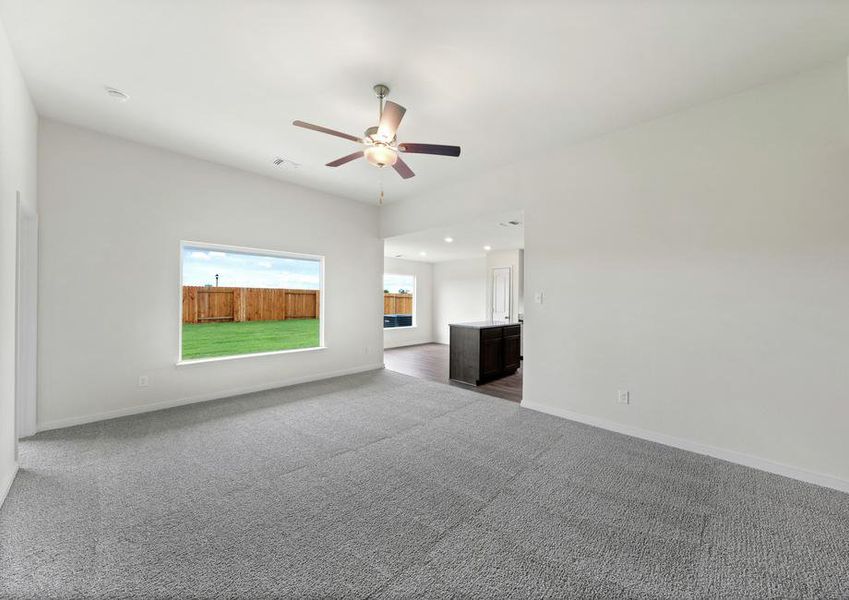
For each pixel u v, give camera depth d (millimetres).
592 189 3410
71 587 1458
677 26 2002
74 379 3281
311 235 5031
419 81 2549
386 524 1895
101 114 3066
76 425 3279
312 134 3406
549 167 3732
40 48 2244
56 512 1964
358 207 5625
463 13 1926
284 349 5227
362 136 3393
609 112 2938
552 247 3703
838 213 2275
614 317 3264
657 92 2650
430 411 3797
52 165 3160
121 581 1492
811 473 2350
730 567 1604
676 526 1892
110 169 3453
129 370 3580
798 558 1665
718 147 2719
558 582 1514
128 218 3561
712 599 1437
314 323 5633
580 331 3490
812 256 2357
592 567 1599
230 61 2359
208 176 4070
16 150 2369
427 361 6938
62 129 3209
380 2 1856
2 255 2049
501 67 2385
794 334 2418
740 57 2254
